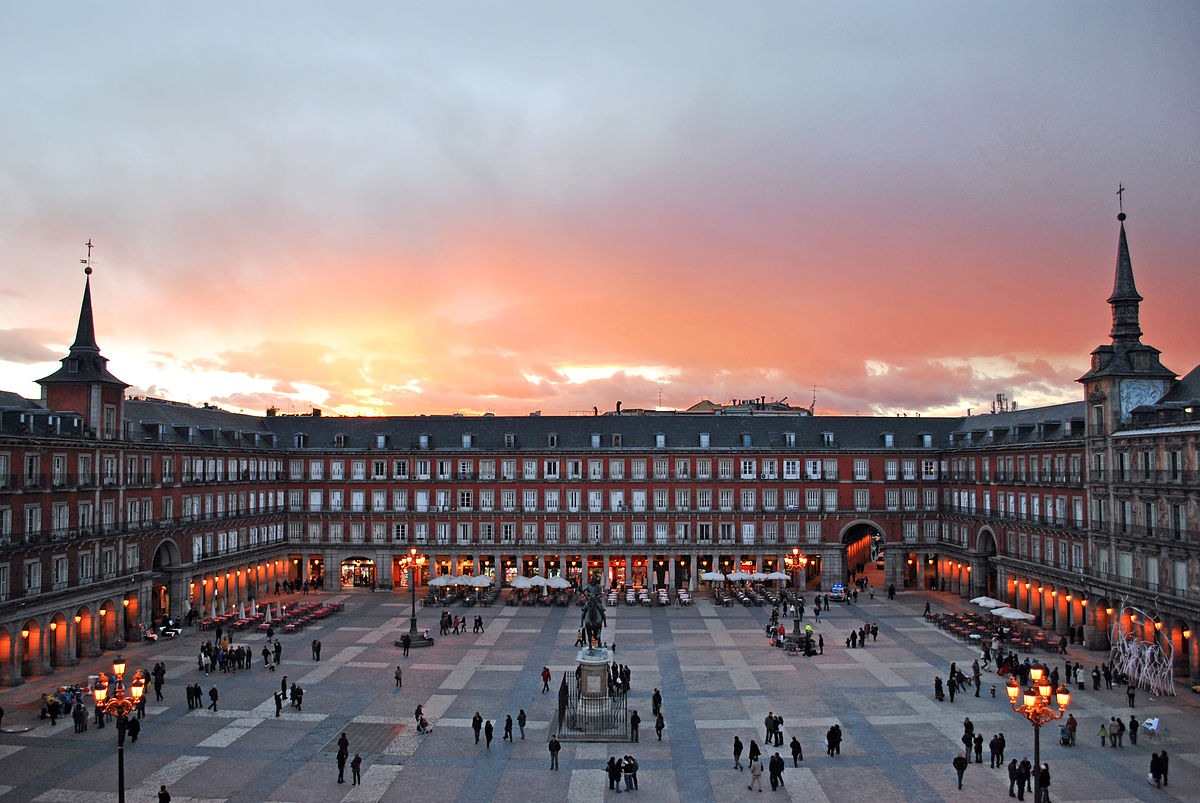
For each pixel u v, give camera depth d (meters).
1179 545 57.09
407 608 84.25
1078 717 48.19
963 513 92.38
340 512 98.38
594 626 48.88
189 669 59.44
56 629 60.97
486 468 98.50
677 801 37.00
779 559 97.75
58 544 60.62
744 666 59.53
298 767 40.81
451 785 38.69
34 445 59.16
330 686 54.59
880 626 74.31
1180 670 57.59
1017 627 72.56
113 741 44.38
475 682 55.47
